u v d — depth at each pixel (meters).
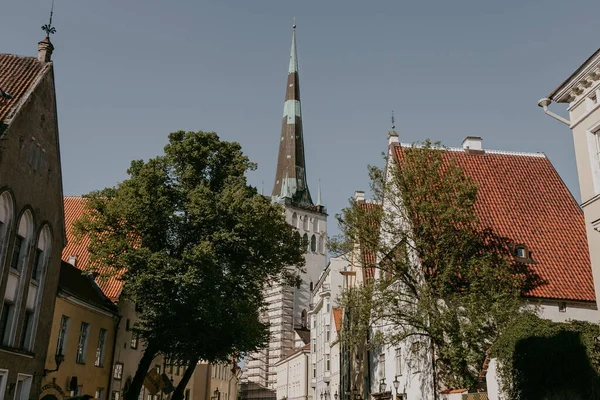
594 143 18.84
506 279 26.81
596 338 17.62
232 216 33.22
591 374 17.16
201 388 68.81
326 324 67.44
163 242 33.78
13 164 23.42
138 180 33.16
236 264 34.59
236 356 37.47
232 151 37.03
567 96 19.80
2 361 22.81
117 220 33.00
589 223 18.64
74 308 31.64
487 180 35.56
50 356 28.70
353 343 28.48
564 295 29.22
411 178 28.50
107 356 36.47
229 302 33.66
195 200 32.72
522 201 34.38
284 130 143.75
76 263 39.69
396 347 34.12
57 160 28.03
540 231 32.56
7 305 24.08
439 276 26.78
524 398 19.78
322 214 140.75
